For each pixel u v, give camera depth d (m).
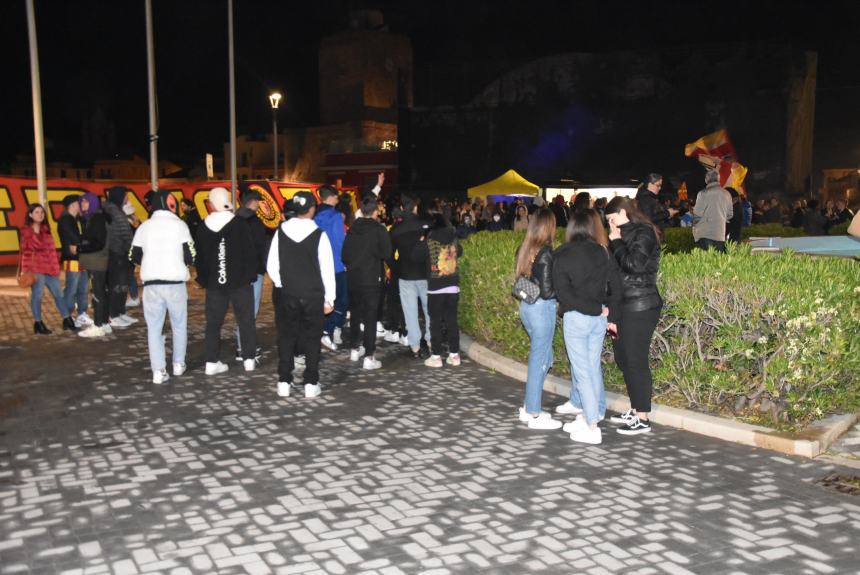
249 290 8.62
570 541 4.37
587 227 6.00
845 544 4.35
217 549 4.26
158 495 5.05
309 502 4.93
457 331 9.02
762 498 5.02
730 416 6.57
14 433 6.43
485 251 10.09
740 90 37.62
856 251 12.59
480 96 44.50
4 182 20.50
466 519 4.67
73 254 10.86
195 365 9.09
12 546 4.30
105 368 8.89
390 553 4.21
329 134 64.38
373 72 65.06
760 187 37.09
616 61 40.72
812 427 6.23
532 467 5.60
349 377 8.49
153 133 22.53
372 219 8.73
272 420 6.82
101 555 4.19
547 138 42.62
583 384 6.11
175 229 8.17
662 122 39.69
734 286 6.54
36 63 17.48
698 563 4.11
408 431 6.49
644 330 6.21
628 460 5.75
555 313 6.66
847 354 6.40
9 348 10.03
